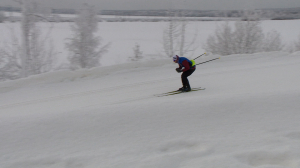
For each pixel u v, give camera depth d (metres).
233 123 4.25
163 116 4.56
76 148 3.74
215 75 10.13
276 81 8.54
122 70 10.94
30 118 4.73
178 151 3.46
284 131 3.87
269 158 3.13
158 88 8.68
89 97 8.16
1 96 8.75
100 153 3.53
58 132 4.20
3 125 4.46
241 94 5.57
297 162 2.92
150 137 3.93
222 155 3.21
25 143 3.94
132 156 3.39
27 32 11.50
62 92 8.96
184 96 7.18
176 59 7.16
